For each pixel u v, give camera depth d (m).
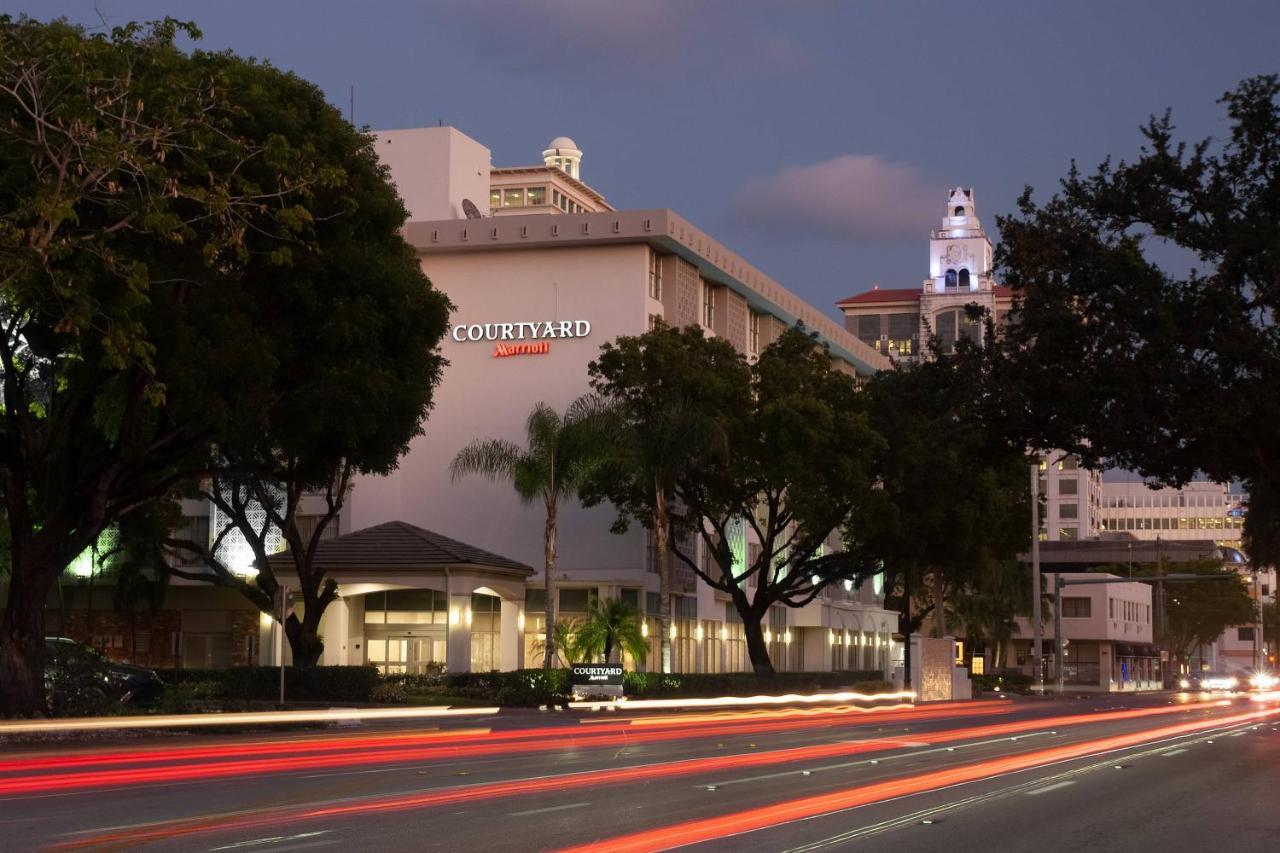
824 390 56.72
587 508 63.97
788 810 16.44
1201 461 27.20
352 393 32.38
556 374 65.62
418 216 73.38
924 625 102.06
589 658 50.59
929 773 22.66
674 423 51.56
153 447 32.75
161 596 59.78
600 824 14.77
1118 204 26.75
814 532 57.53
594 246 65.81
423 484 66.38
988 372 28.16
